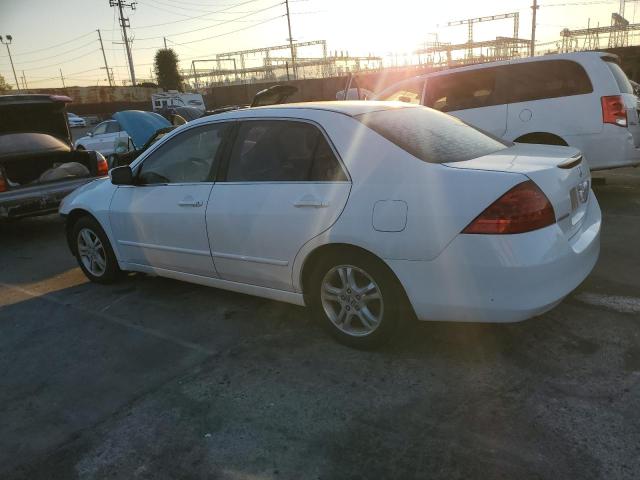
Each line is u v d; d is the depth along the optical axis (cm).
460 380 293
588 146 649
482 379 293
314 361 326
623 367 294
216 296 447
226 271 384
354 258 314
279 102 1041
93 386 318
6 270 586
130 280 508
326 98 3866
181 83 6606
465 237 275
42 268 582
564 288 285
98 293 480
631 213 608
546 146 377
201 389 304
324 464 236
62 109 819
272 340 359
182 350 355
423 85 766
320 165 328
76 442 266
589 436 240
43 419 288
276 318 394
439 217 280
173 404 291
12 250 679
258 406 283
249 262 364
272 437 257
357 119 329
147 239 432
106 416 286
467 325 355
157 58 6475
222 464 241
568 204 302
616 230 547
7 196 680
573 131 654
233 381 311
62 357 360
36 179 780
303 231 327
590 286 407
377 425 260
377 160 307
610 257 468
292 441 253
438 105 753
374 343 324
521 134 688
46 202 709
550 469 222
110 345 371
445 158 308
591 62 639
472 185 278
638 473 217
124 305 445
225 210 366
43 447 264
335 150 323
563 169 304
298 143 342
